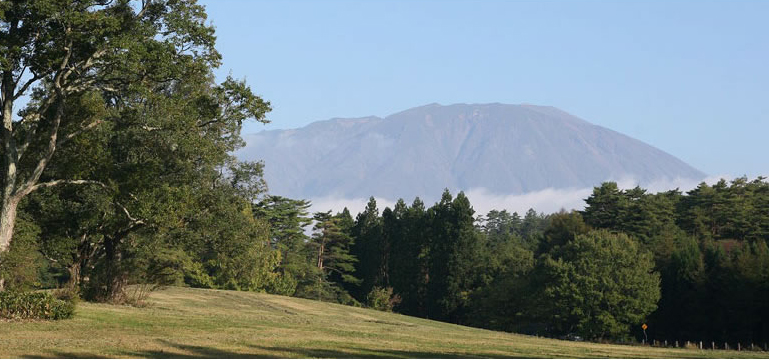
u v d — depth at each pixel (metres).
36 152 39.62
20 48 32.78
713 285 79.06
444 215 120.19
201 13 37.53
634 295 78.06
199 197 44.19
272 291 100.00
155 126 39.53
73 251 45.03
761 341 72.81
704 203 119.38
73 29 33.31
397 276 122.69
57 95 36.22
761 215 111.00
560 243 119.50
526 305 91.12
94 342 25.16
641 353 31.95
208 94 43.12
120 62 34.59
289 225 114.62
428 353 26.00
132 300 45.00
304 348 25.81
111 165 39.19
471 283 116.88
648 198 121.94
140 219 41.56
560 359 25.78
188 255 52.84
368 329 39.22
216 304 56.69
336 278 131.88
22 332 27.30
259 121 40.56
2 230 35.75
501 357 25.66
